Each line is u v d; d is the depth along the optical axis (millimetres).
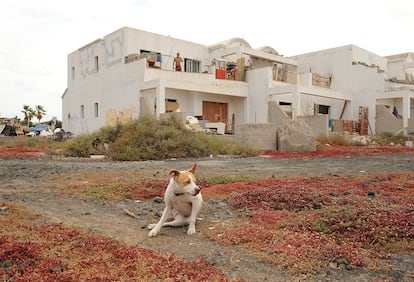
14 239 4012
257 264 3645
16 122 39781
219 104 29547
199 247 4188
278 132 19906
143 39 27375
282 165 12867
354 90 33281
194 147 16953
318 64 36125
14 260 3451
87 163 13430
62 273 3150
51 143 22312
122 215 5695
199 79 26969
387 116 30641
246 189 7574
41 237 4188
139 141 16172
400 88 32688
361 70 32844
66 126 36312
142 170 11094
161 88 22828
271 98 29234
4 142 24359
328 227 4688
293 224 4848
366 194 6945
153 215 5738
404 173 10125
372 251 3977
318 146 21406
